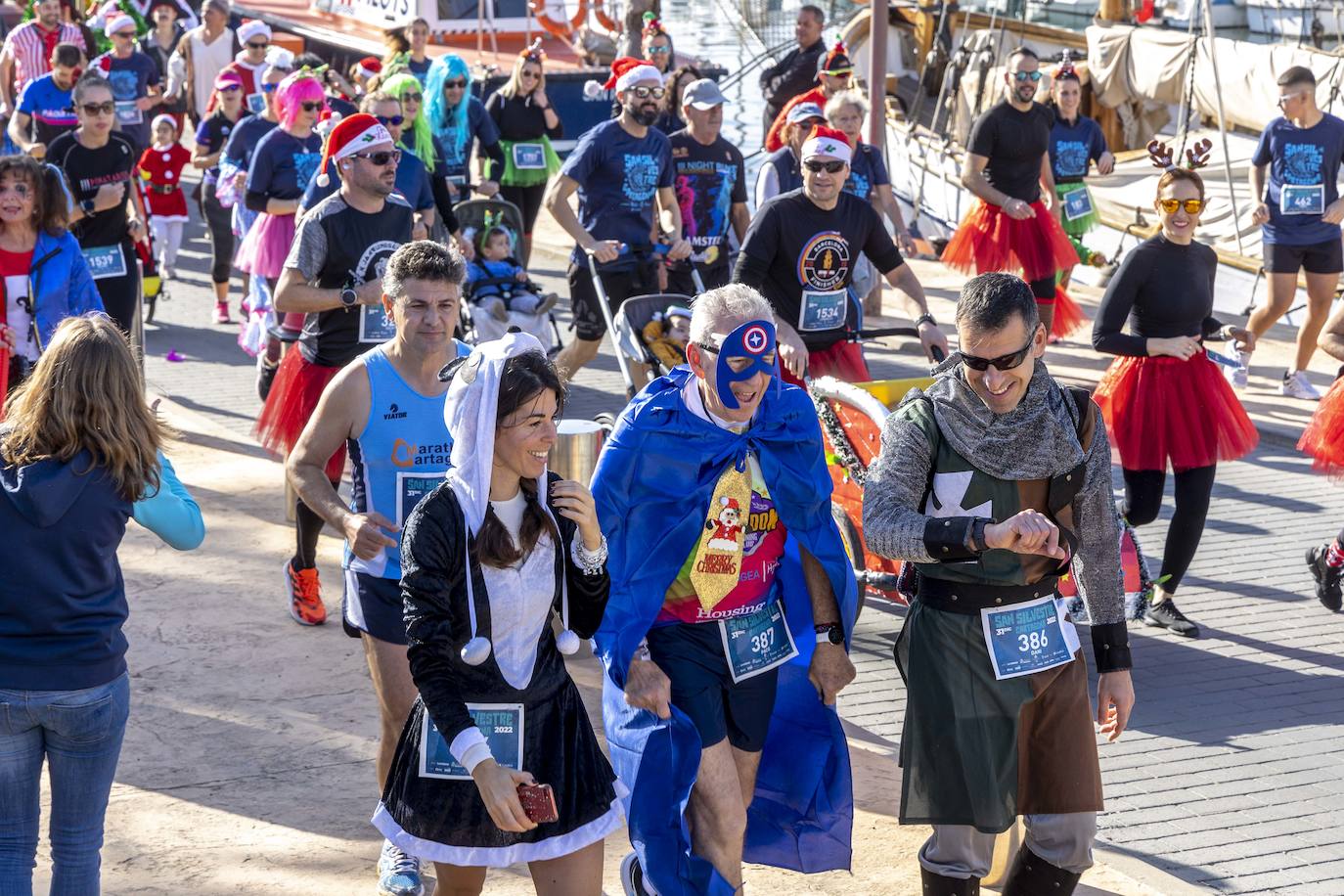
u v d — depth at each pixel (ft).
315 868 22.16
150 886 21.42
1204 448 32.55
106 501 17.16
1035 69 53.31
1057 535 17.43
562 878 17.25
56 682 17.01
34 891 20.93
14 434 16.99
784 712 20.39
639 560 19.01
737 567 19.24
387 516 21.47
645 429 19.01
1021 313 17.90
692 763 18.60
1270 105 72.69
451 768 16.80
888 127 80.43
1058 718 19.02
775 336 18.60
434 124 62.03
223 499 40.29
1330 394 35.70
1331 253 52.29
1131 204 70.59
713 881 18.62
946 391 18.79
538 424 16.29
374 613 20.93
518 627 16.67
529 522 16.66
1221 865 23.49
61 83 59.67
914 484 18.74
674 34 134.62
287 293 31.22
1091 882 22.53
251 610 32.94
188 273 71.56
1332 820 25.05
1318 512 42.16
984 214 55.21
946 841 19.33
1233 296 63.46
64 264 32.14
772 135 52.65
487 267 51.06
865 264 52.44
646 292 46.44
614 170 45.52
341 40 99.19
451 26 102.83
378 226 31.53
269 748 26.30
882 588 33.04
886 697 29.91
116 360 17.20
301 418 32.91
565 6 108.58
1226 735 28.37
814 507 19.58
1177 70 76.84
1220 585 36.58
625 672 18.83
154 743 26.37
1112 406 33.32
